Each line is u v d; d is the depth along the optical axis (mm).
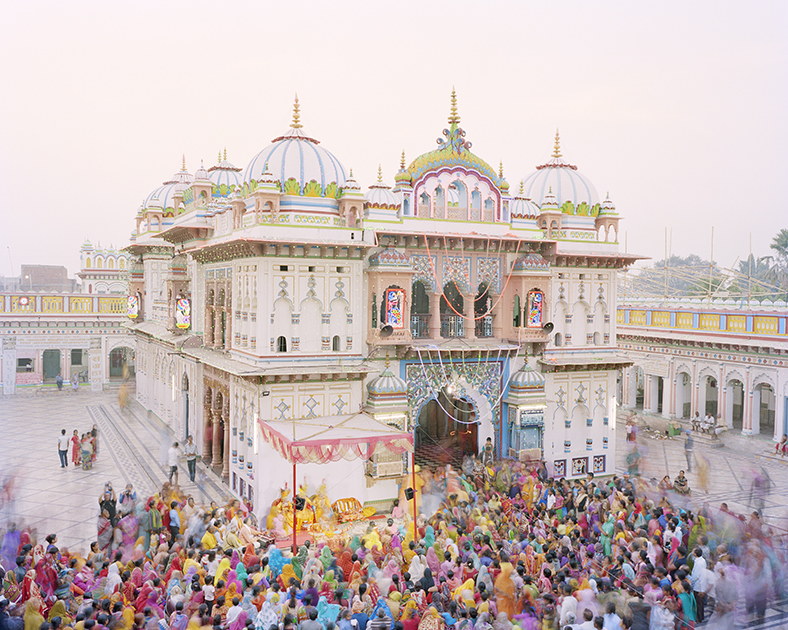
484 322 19969
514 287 19578
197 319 22578
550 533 13094
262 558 11609
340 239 17094
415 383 18469
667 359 29141
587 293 20906
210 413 21875
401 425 17312
